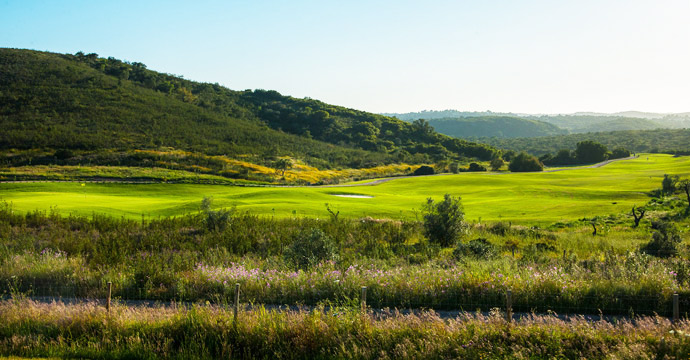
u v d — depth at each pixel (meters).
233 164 115.06
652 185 88.81
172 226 31.05
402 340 9.62
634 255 17.14
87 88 166.25
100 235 26.88
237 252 22.75
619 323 10.53
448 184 109.06
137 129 135.12
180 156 113.81
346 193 79.94
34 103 141.12
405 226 32.66
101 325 10.84
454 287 13.35
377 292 13.28
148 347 9.91
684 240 26.59
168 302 13.75
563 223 42.09
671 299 12.08
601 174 124.19
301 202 55.25
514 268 16.27
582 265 16.97
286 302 13.38
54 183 77.31
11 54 181.25
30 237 25.70
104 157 104.06
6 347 9.97
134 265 17.73
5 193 63.78
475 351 9.18
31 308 11.78
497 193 83.69
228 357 9.52
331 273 14.89
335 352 9.53
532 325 10.07
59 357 9.64
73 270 16.55
